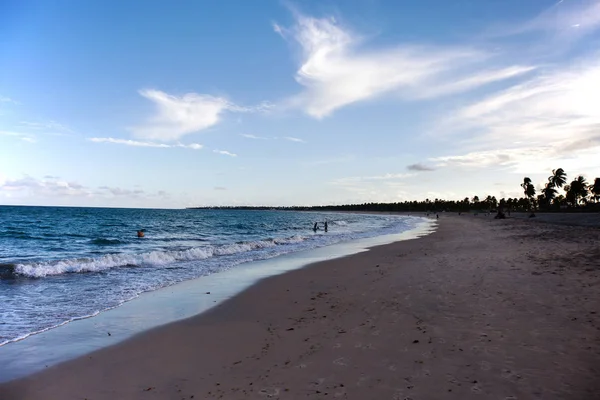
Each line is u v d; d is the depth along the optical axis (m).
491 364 5.08
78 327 7.87
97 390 5.06
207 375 5.41
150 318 8.52
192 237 37.09
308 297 10.22
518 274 11.12
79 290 11.51
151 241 31.92
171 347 6.64
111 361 6.05
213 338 7.07
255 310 9.07
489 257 15.34
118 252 23.14
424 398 4.29
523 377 4.67
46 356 6.29
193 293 11.08
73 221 59.59
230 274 14.36
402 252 20.02
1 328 7.80
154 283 12.62
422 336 6.35
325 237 35.25
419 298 9.03
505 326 6.59
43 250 23.97
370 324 7.25
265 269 15.53
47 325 8.02
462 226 50.03
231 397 4.66
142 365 5.87
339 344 6.27
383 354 5.68
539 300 8.12
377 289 10.45
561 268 11.69
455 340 6.06
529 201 142.25
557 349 5.48
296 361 5.67
